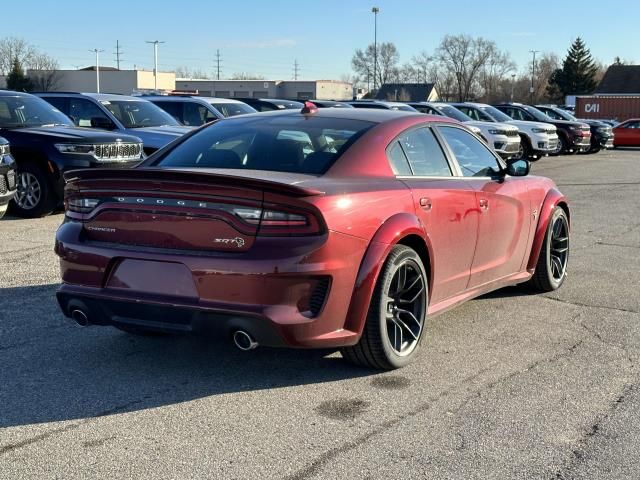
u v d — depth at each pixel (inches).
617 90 3203.7
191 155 186.4
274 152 178.2
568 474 126.7
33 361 179.2
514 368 179.3
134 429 142.2
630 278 279.7
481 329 211.9
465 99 4355.3
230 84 3326.8
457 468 128.2
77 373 171.8
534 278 252.5
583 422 148.3
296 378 170.6
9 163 333.7
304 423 145.9
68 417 147.2
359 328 162.1
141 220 159.0
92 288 164.2
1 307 223.5
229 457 131.1
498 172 228.7
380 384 167.5
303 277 149.9
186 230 154.9
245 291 149.4
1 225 368.8
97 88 3073.3
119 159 405.4
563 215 258.8
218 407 153.4
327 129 185.0
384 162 178.7
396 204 171.3
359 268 160.1
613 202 524.1
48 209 391.5
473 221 203.2
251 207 150.2
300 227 150.4
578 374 175.8
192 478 123.4
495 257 221.1
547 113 1143.0
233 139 188.1
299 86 3289.9
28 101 434.9
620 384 169.5
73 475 124.0
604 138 1152.8
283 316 149.4
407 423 146.6
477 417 149.9
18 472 124.8
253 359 183.2
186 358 183.3
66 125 433.1
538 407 155.5
